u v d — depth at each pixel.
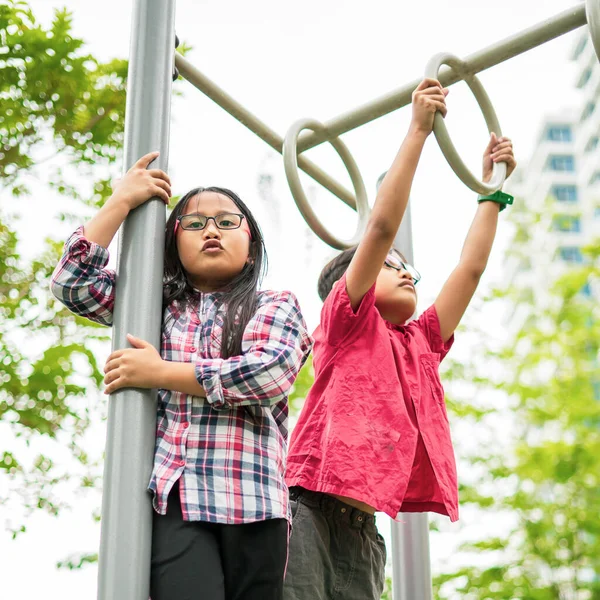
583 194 46.47
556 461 8.15
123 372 1.81
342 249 2.66
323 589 2.20
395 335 2.50
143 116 2.04
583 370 8.77
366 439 2.21
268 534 1.82
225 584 1.80
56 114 5.13
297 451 2.28
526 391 8.45
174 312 2.06
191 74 2.62
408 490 2.33
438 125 2.24
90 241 1.94
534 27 2.43
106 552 1.71
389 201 2.24
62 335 5.21
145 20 2.10
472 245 2.68
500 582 7.86
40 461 5.00
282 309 2.04
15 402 4.93
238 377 1.85
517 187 14.20
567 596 7.91
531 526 7.99
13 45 4.95
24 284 5.21
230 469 1.83
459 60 2.47
